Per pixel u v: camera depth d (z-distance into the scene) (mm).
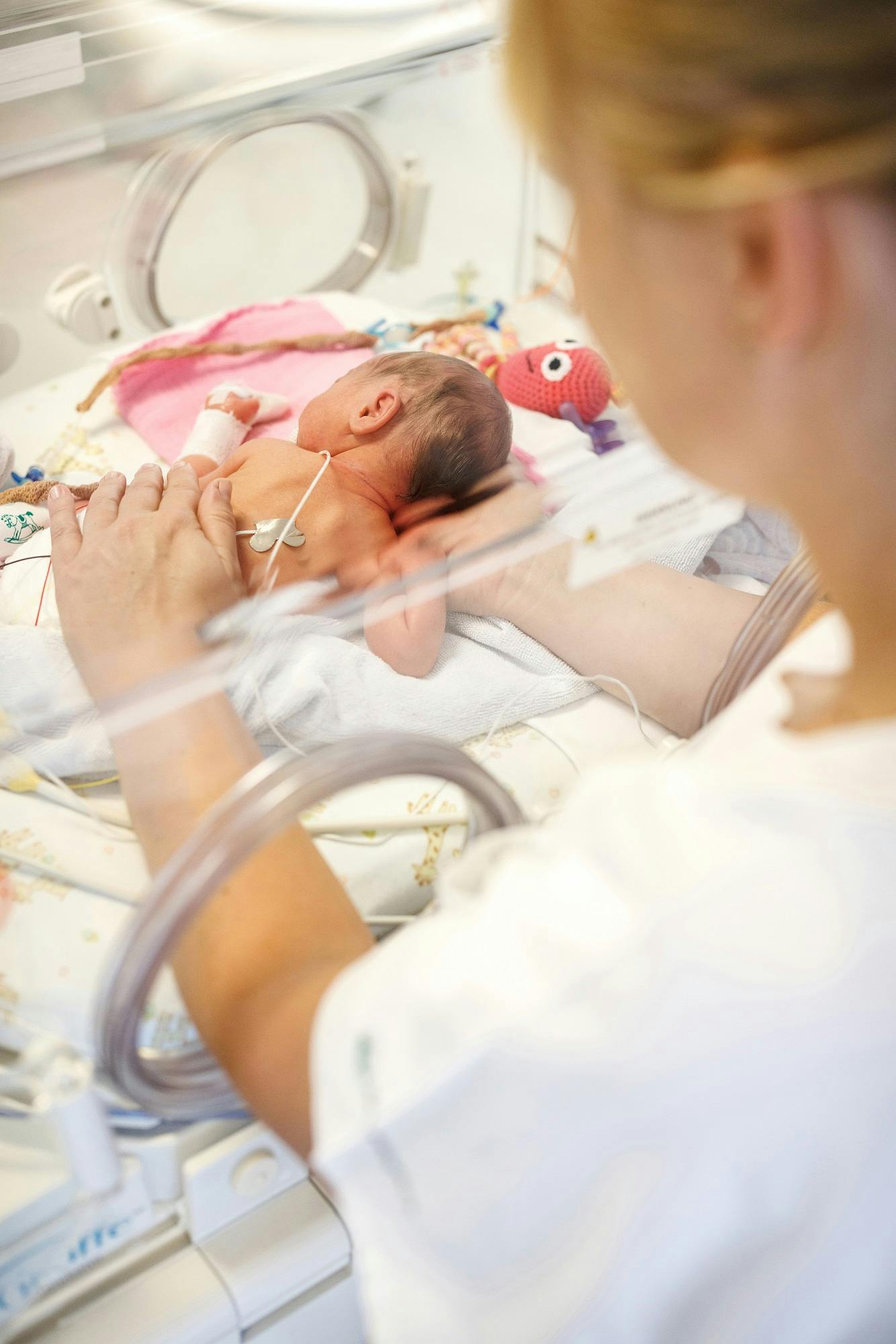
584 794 477
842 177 311
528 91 382
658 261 369
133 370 1445
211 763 794
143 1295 851
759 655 924
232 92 1090
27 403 1434
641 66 324
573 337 1195
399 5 1146
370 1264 504
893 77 299
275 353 1521
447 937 464
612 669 1172
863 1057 414
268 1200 905
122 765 840
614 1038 413
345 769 642
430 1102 433
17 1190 760
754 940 406
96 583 973
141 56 1061
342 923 670
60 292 1282
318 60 1111
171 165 1176
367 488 1204
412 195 1391
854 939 402
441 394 1231
